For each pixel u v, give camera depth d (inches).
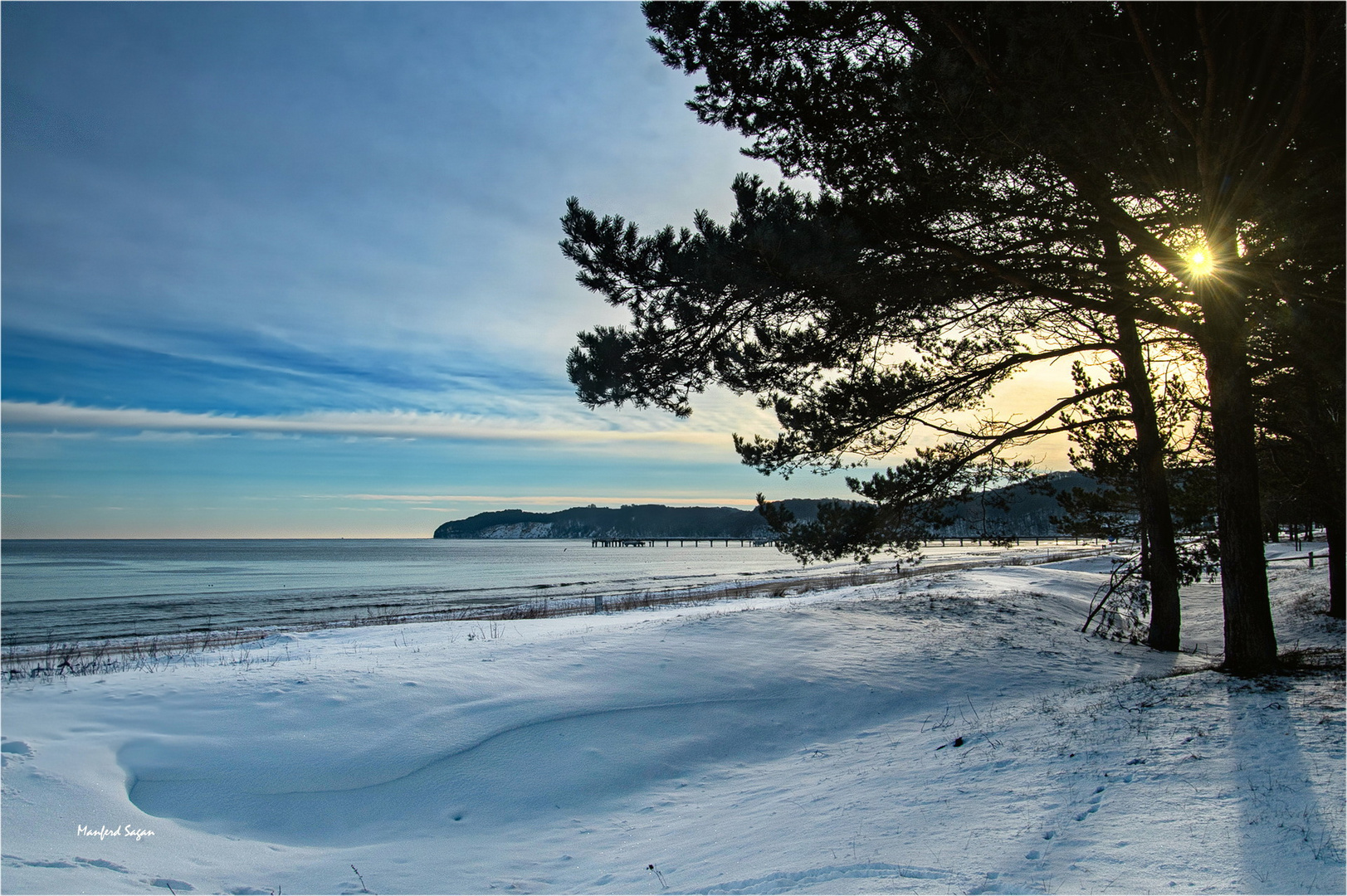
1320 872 141.2
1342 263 292.5
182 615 1338.6
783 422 433.4
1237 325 352.8
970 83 267.0
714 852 216.2
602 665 426.9
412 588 2027.6
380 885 210.2
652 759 326.6
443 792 282.0
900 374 439.8
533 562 4340.6
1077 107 267.3
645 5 328.5
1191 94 283.3
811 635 519.8
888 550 465.7
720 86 331.6
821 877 175.2
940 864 172.4
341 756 296.4
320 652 577.0
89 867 193.8
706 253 334.3
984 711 370.0
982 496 492.7
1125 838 173.0
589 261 359.9
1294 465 636.1
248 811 255.0
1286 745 230.2
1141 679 393.4
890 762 293.1
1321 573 1077.1
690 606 1028.5
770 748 351.9
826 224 319.6
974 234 345.7
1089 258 332.8
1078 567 1581.0
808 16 304.7
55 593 1925.4
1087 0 249.8
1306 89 247.8
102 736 285.3
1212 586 1129.4
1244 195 287.3
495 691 373.7
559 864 231.6
